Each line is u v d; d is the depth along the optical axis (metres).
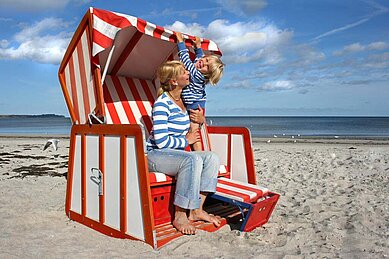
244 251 3.27
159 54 5.05
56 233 3.76
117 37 4.30
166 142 3.72
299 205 5.09
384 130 44.91
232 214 4.18
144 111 5.12
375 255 3.23
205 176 3.66
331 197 5.59
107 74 5.02
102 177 3.75
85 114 4.10
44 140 21.17
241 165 4.52
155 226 3.62
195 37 4.61
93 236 3.66
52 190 6.14
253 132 40.75
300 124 69.56
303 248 3.39
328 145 17.45
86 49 3.93
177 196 3.55
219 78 4.36
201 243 3.35
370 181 6.97
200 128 4.80
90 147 3.93
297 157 11.16
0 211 4.67
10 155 11.70
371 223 4.20
